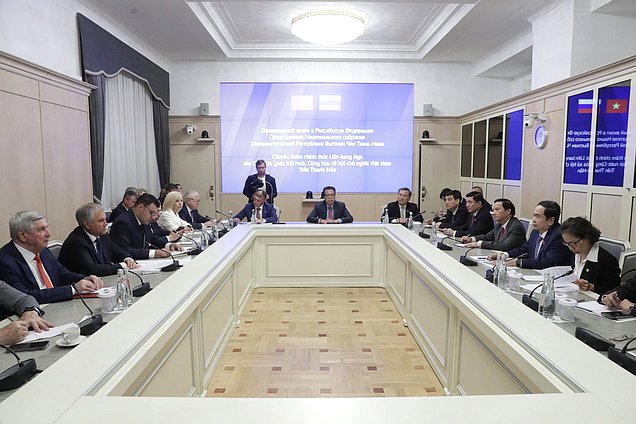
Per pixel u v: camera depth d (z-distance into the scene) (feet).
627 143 12.06
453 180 24.85
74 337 4.91
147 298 6.33
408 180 24.67
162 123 22.29
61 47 13.76
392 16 18.20
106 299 6.18
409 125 24.41
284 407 3.30
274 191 19.54
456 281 7.35
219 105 23.89
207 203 24.12
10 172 11.15
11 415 3.22
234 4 16.94
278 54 23.11
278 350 9.73
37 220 7.13
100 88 15.88
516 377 5.05
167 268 8.63
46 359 4.59
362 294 13.78
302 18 17.40
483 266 8.94
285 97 23.95
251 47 22.53
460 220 16.79
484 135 21.63
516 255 10.57
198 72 23.73
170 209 14.78
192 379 7.11
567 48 15.26
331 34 17.88
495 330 5.21
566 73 15.34
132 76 18.97
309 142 24.17
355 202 24.57
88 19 14.94
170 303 6.10
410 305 10.77
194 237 13.15
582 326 5.52
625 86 12.13
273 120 24.00
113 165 17.53
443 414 3.20
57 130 13.15
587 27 14.99
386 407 3.30
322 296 13.58
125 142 18.60
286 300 13.16
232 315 10.61
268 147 24.08
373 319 11.62
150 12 16.22
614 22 15.02
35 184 12.13
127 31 18.31
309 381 8.36
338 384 8.25
